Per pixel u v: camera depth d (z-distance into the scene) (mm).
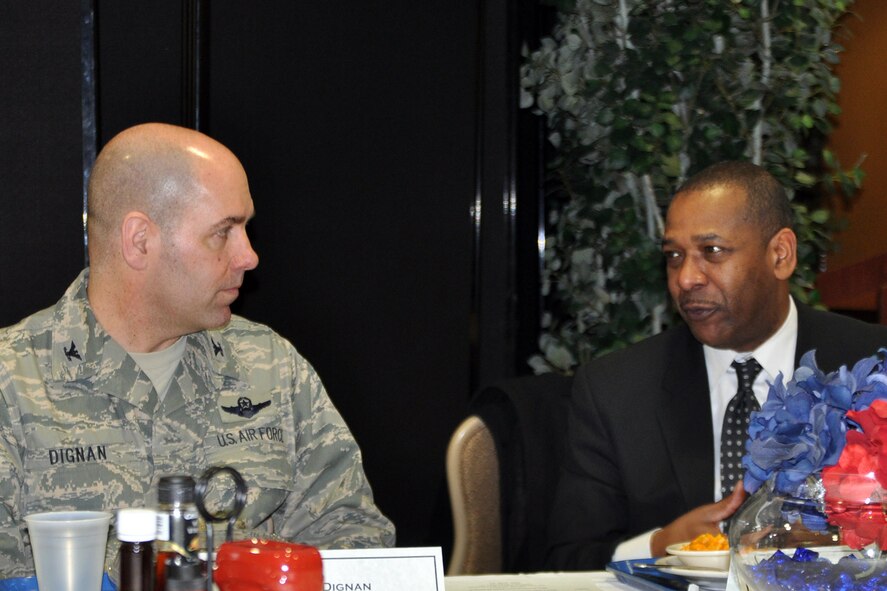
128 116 2725
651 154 2902
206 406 1907
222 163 1817
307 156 3025
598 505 2076
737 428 2047
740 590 1231
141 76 2740
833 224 3186
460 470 2154
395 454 3172
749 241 1984
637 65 2910
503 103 3266
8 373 1751
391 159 3152
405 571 1258
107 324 1835
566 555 1970
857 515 1074
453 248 3246
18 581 1208
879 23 3748
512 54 3252
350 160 3092
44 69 2617
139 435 1814
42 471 1729
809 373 1222
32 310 2615
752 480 1261
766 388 2068
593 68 2990
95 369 1807
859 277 3770
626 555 1846
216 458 1884
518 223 3279
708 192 2004
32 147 2609
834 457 1152
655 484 2053
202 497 1016
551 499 2289
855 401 1181
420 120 3189
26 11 2602
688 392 2107
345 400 3096
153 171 1775
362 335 3119
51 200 2627
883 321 3723
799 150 2949
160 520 1001
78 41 2639
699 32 2859
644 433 2092
